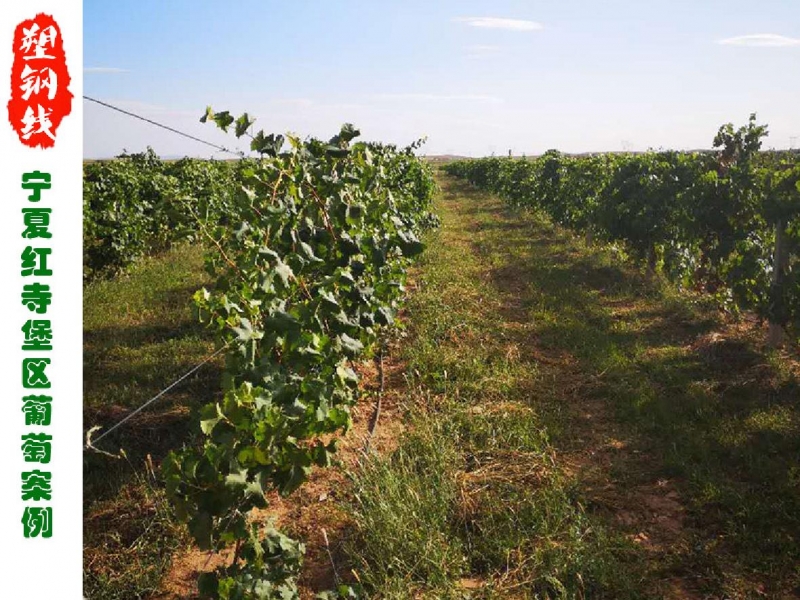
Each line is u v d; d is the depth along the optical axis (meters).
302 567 4.26
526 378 7.26
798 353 8.10
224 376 3.68
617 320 9.75
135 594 3.99
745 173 9.68
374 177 6.90
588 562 4.09
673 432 6.04
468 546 4.34
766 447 5.68
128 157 20.72
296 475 3.47
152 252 15.98
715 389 7.07
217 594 3.22
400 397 6.75
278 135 5.98
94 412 6.21
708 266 10.62
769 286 8.41
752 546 4.40
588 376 7.43
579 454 5.71
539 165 23.14
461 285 11.43
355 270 6.00
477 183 39.81
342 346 4.91
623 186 12.86
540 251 15.42
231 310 4.04
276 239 5.21
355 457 5.53
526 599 3.86
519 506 4.70
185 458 3.10
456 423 5.97
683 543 4.48
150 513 4.74
